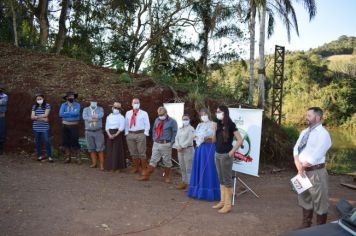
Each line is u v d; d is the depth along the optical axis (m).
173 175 9.74
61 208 5.99
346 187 9.97
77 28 21.67
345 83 60.06
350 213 3.55
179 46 23.44
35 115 9.43
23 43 17.94
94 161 9.52
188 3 22.48
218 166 6.29
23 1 19.36
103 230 5.23
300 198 5.52
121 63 14.73
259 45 19.66
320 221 5.17
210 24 22.30
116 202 6.60
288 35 20.25
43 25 19.20
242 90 17.83
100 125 9.32
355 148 36.47
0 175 7.68
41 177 7.88
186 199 7.21
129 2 21.66
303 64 64.31
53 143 10.67
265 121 13.73
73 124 9.49
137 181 8.49
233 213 6.39
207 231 5.43
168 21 22.94
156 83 12.93
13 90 11.56
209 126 7.32
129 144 9.09
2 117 9.77
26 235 4.85
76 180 7.92
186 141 7.83
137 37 23.11
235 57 22.97
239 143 6.14
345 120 59.44
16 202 6.06
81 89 12.33
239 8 20.86
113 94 12.19
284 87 65.00
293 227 5.81
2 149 10.00
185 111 11.89
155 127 8.63
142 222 5.67
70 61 14.81
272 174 11.65
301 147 5.27
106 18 22.47
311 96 61.66
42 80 12.61
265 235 5.41
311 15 20.02
